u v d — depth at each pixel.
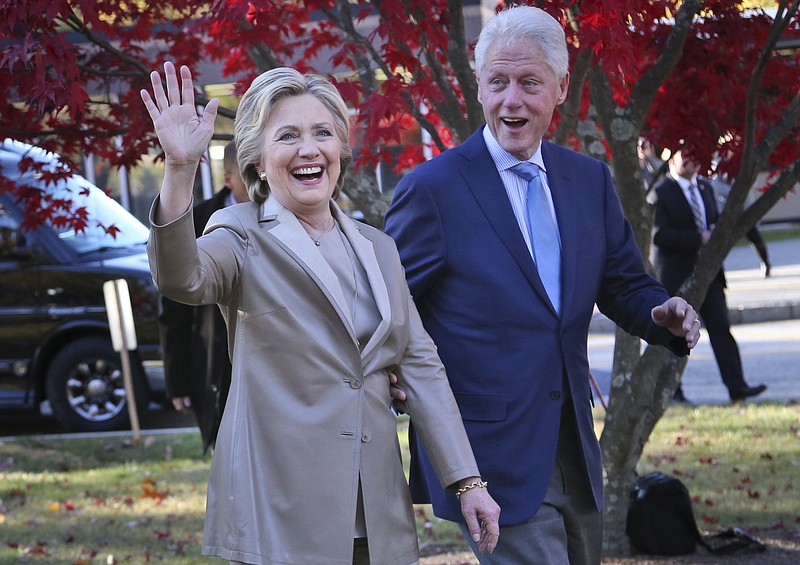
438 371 3.77
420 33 5.90
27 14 5.11
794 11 5.66
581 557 4.31
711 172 7.08
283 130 3.53
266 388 3.46
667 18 6.34
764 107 6.85
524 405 4.10
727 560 6.50
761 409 11.07
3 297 11.84
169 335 6.96
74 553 7.04
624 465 6.57
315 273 3.47
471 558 6.73
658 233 11.08
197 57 7.30
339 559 3.41
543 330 4.15
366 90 6.52
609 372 13.94
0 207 11.81
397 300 3.69
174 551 7.08
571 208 4.31
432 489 4.24
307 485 3.42
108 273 11.79
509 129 4.20
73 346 11.83
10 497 8.61
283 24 6.48
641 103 6.09
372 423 3.54
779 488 8.16
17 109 6.60
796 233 30.64
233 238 3.49
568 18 5.37
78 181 9.09
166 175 3.20
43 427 12.40
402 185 4.30
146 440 10.58
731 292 20.16
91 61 6.80
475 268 4.16
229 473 3.47
